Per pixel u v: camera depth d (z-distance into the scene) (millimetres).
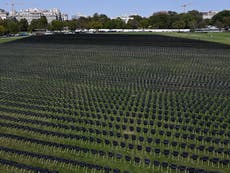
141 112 37750
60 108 39531
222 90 47250
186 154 26500
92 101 42219
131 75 57719
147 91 46781
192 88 48469
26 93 46469
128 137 30375
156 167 25000
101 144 29047
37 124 33906
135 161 25844
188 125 33594
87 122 34469
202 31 192875
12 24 184000
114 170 24109
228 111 38031
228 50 89812
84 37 141750
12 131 32094
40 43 117688
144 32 183875
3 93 46531
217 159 25688
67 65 69312
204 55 80875
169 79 54344
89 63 71625
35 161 25938
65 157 26641
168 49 94250
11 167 24922
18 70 63969
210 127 33156
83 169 24719
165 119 35344
